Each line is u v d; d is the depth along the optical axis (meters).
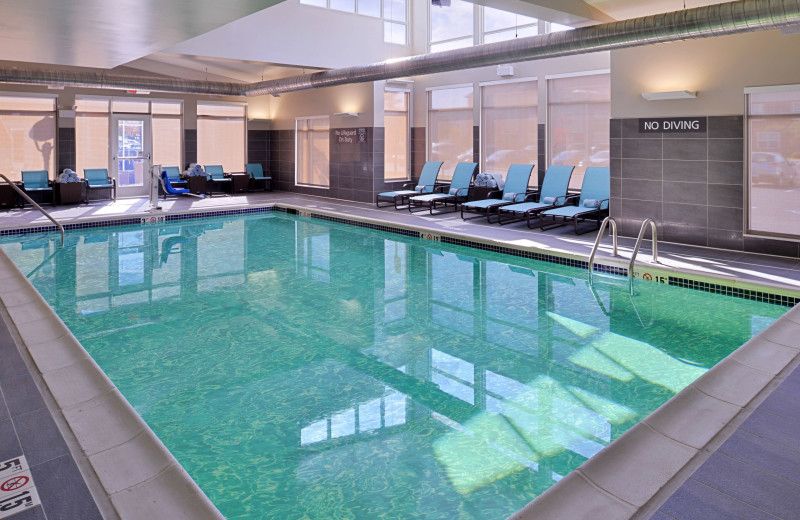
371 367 4.61
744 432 3.10
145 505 2.60
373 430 3.60
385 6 14.38
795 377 3.82
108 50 9.06
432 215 12.26
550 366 4.59
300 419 3.75
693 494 2.54
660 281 7.08
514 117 12.54
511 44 8.59
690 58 8.29
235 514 2.79
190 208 13.28
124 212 12.59
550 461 3.23
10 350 4.52
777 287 6.09
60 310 6.09
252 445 3.43
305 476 3.11
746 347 4.43
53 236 10.62
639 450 2.99
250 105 17.72
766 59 7.59
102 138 15.38
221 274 7.77
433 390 4.18
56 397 3.67
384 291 6.90
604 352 4.88
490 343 5.12
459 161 13.87
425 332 5.44
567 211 9.73
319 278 7.55
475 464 3.21
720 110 8.08
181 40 8.20
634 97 8.97
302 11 12.80
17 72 11.45
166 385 4.27
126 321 5.75
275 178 18.14
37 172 13.98
